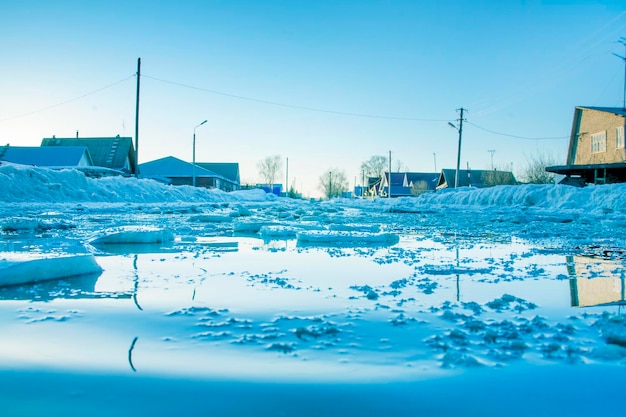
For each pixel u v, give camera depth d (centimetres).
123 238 651
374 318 263
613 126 2498
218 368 188
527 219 1340
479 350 210
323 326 245
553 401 162
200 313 273
